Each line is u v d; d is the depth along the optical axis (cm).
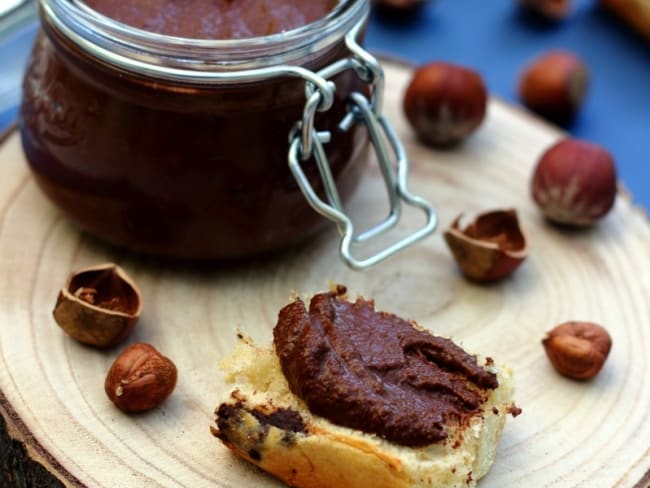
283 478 26
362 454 25
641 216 34
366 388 25
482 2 47
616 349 30
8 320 29
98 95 28
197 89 27
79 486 25
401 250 30
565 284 32
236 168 28
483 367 27
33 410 27
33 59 30
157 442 26
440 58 45
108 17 27
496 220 32
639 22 46
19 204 32
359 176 31
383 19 47
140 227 29
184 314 30
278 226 29
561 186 32
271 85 27
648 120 44
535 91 43
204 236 29
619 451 27
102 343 28
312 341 25
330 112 28
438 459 25
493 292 31
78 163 28
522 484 26
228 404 26
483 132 37
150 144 28
